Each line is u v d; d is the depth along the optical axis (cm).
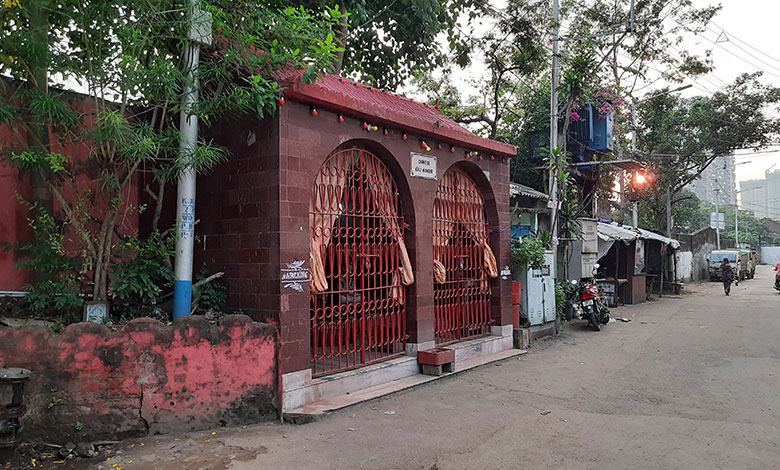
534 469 462
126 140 533
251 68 606
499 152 1002
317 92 639
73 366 489
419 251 813
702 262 3809
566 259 1431
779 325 1360
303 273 635
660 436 546
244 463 465
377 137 747
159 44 616
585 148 1809
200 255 689
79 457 466
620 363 921
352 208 730
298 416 582
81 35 539
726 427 575
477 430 564
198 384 544
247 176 643
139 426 514
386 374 745
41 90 531
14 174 612
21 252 614
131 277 602
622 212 2545
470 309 975
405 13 1210
